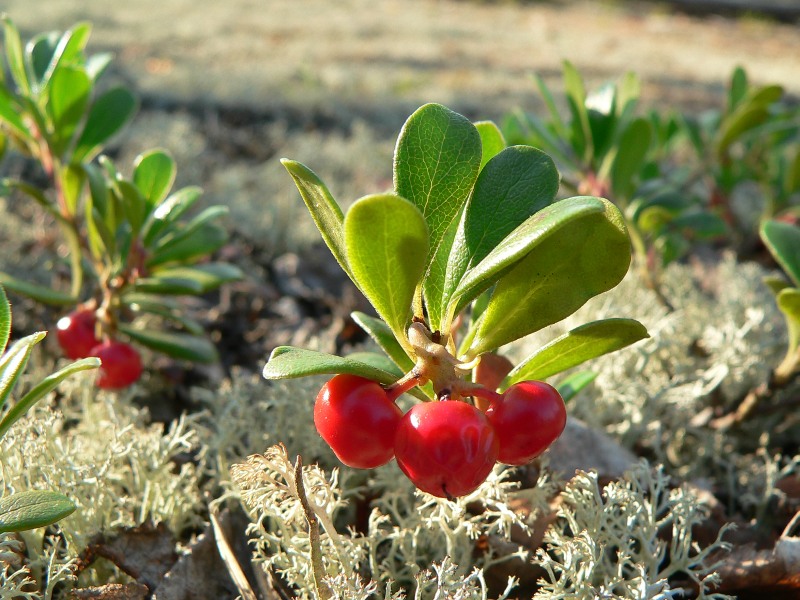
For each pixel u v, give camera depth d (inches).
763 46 21.7
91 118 5.8
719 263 8.4
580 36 20.8
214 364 6.2
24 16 14.6
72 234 5.5
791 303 4.3
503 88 14.2
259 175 9.6
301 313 7.1
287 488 3.3
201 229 5.5
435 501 3.9
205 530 4.2
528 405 2.8
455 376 2.9
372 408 2.8
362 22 19.1
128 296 5.7
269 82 12.8
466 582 3.3
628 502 3.8
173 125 10.1
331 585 3.2
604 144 6.4
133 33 15.1
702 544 4.4
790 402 5.3
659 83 15.8
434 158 2.9
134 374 5.1
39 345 6.0
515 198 3.0
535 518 4.0
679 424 5.4
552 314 3.0
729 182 8.7
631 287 6.5
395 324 2.9
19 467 3.9
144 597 3.8
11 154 9.0
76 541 3.8
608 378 5.4
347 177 9.9
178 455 4.9
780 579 3.9
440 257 3.2
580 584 3.5
